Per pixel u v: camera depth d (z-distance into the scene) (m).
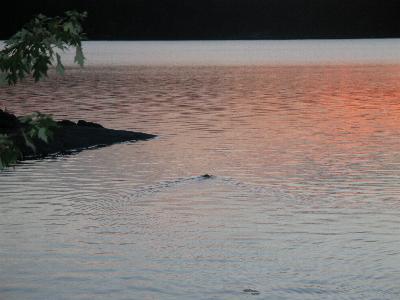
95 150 55.34
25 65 10.50
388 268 25.62
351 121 76.06
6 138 10.79
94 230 31.02
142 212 34.44
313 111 87.56
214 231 30.88
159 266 25.91
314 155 52.16
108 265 26.02
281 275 24.89
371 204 36.09
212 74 191.62
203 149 55.53
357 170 45.84
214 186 40.72
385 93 121.81
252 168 46.66
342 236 30.00
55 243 28.98
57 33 10.45
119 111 86.69
